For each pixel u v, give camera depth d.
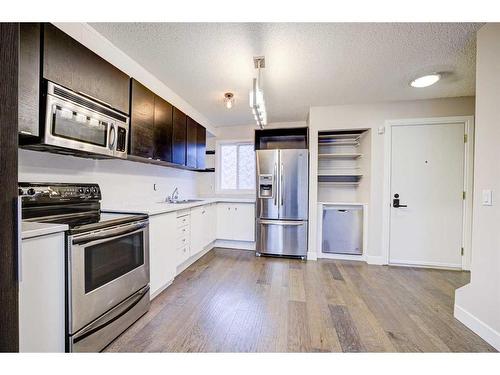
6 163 0.72
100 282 1.50
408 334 1.71
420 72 2.44
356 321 1.88
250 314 1.97
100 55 1.89
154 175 3.16
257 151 3.72
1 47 0.72
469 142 3.07
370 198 3.35
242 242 4.18
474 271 1.75
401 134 3.26
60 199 1.74
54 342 1.22
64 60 1.51
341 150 3.86
